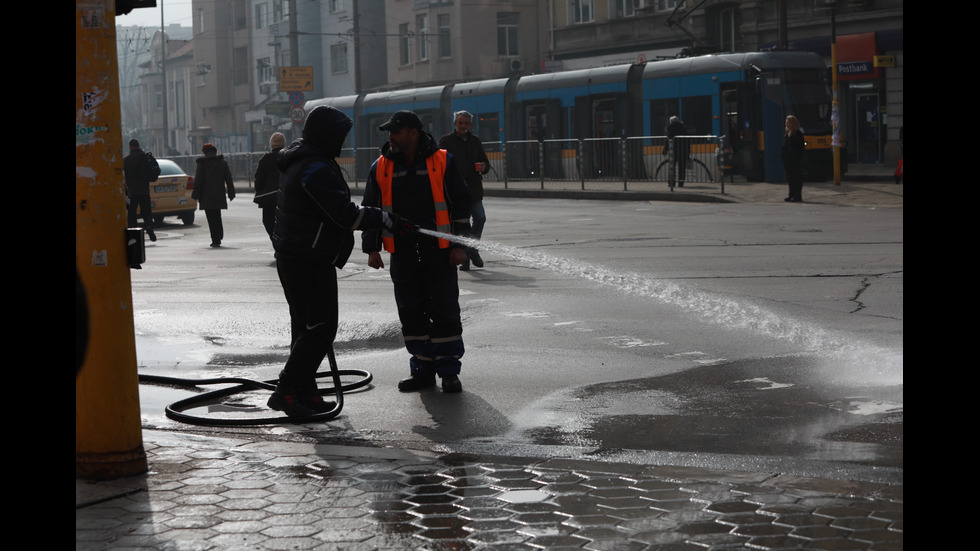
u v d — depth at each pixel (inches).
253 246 746.2
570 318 376.8
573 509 163.3
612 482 177.2
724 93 1177.4
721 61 1179.3
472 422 233.0
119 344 185.5
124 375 185.9
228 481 182.9
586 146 1246.9
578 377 278.7
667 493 169.9
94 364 184.1
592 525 155.8
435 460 195.0
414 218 263.1
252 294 465.7
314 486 179.2
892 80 1400.1
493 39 2218.3
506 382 275.3
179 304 435.2
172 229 961.5
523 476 182.4
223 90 3193.9
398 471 187.6
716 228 740.7
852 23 1430.9
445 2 2210.9
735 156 1165.7
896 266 488.7
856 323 343.6
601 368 289.1
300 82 2298.2
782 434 212.1
